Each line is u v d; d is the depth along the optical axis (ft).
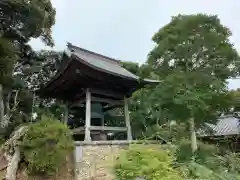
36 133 24.20
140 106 53.42
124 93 38.22
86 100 33.27
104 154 29.32
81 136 37.52
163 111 42.63
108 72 30.94
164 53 43.55
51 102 54.60
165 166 26.99
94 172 27.30
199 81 38.65
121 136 46.93
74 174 25.50
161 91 39.14
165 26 45.34
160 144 36.14
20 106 50.26
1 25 41.34
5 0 35.45
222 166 37.45
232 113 50.65
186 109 38.52
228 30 43.19
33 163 23.03
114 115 54.75
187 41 42.16
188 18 42.01
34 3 38.22
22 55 51.01
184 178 28.48
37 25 42.01
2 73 38.42
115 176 26.27
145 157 27.37
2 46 35.22
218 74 41.14
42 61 54.70
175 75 38.83
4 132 35.83
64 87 35.63
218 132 60.70
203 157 36.83
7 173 23.38
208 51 41.01
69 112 44.11
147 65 44.62
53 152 23.62
